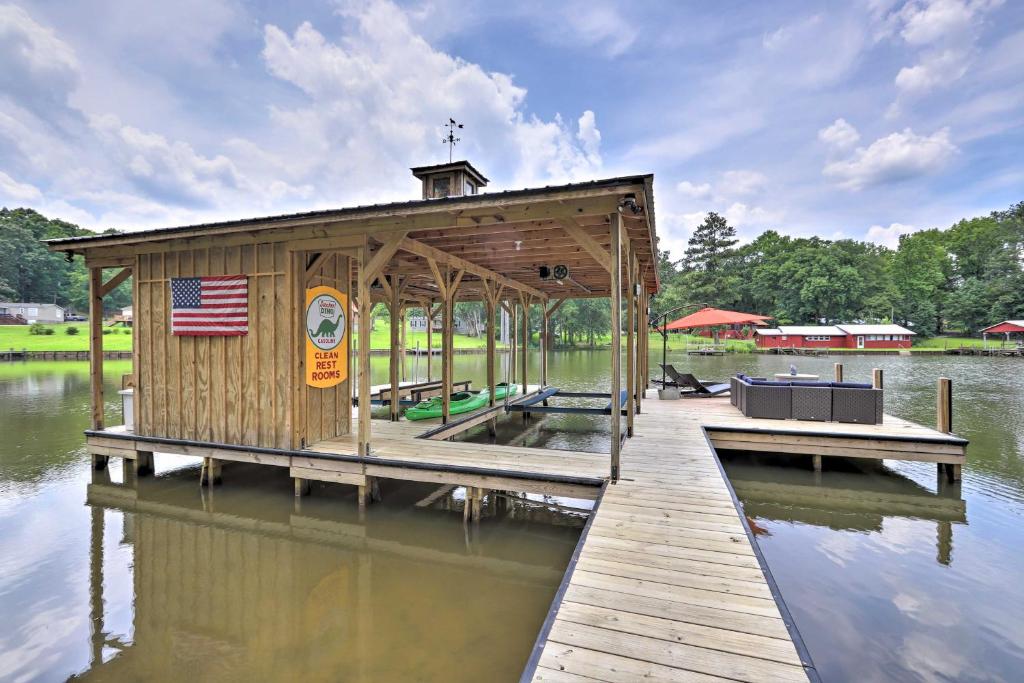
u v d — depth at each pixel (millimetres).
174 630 3326
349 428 6859
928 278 59406
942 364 28109
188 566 4293
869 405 7379
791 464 7418
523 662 2953
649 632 2369
